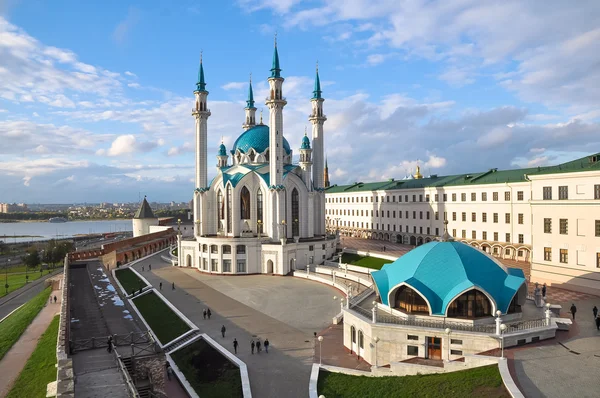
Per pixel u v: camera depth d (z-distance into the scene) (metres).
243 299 63.09
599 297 50.34
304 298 62.91
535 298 42.03
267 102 89.00
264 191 92.38
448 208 96.88
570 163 58.91
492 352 31.02
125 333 35.38
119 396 24.02
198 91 96.94
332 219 156.00
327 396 30.56
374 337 35.19
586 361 28.91
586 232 52.56
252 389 32.81
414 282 36.66
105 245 95.62
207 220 98.19
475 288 34.78
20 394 37.06
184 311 56.31
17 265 148.12
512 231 80.88
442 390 27.25
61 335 30.95
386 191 121.88
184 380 36.09
